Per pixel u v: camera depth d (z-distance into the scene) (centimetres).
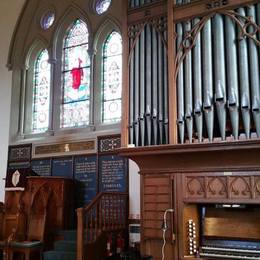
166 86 607
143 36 643
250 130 529
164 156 593
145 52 636
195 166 582
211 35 574
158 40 631
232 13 561
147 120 607
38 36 1177
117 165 938
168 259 579
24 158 1099
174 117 576
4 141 1141
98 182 956
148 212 609
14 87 1170
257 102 520
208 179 571
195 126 567
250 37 542
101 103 1024
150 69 626
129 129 625
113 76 1029
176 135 573
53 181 908
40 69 1178
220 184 561
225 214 587
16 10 1204
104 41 1062
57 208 898
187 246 580
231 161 555
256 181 539
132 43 652
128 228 864
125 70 645
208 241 578
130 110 629
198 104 560
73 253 755
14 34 1195
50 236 870
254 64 532
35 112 1155
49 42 1146
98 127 1002
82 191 975
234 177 554
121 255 625
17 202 923
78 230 693
